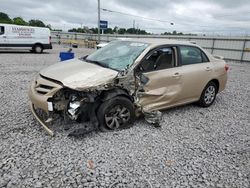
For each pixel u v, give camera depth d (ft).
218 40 79.20
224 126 15.58
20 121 14.03
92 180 9.12
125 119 13.66
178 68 15.94
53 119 13.29
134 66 13.56
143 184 9.13
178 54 16.15
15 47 61.46
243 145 12.99
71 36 138.62
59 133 12.62
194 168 10.42
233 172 10.35
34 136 12.24
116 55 15.12
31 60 46.57
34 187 8.55
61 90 12.25
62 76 12.63
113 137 12.66
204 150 12.08
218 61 19.65
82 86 11.76
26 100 18.15
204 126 15.30
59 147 11.32
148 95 14.38
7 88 21.84
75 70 13.34
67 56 32.99
